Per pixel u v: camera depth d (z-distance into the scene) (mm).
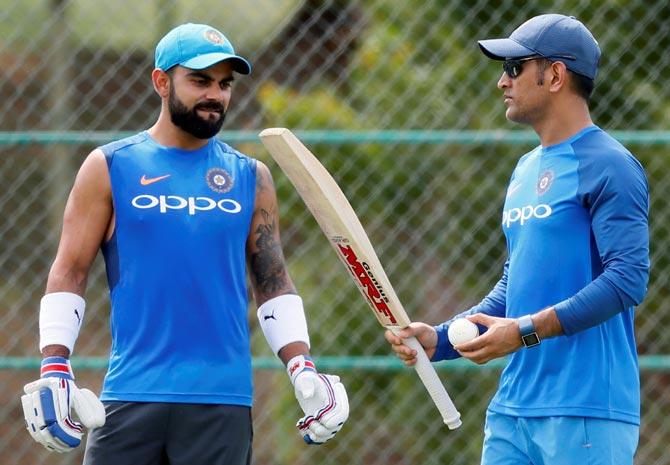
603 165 14992
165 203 15219
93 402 14625
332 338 26516
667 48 26906
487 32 27641
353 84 28906
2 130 29844
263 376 27859
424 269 26891
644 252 14789
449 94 27531
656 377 26469
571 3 27266
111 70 27578
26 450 29547
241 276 15547
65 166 28625
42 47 30297
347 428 26297
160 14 31250
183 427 15109
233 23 31812
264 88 28625
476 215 26812
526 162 15984
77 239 15266
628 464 15266
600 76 26750
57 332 15062
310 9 29656
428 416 26125
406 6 28359
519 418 15555
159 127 15680
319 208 15906
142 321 15117
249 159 15906
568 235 15195
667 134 23438
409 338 16141
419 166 26859
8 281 29328
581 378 15156
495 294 16781
